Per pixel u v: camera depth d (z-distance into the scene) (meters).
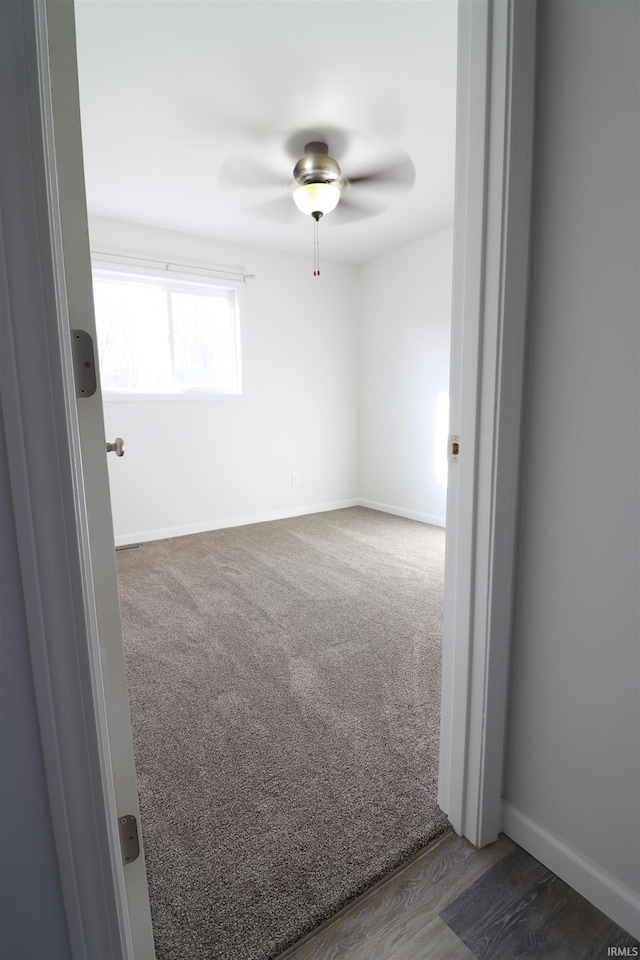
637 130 0.78
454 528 1.09
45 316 0.44
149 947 0.79
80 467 0.53
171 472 3.86
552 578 0.99
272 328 4.21
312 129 2.23
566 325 0.92
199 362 3.99
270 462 4.38
